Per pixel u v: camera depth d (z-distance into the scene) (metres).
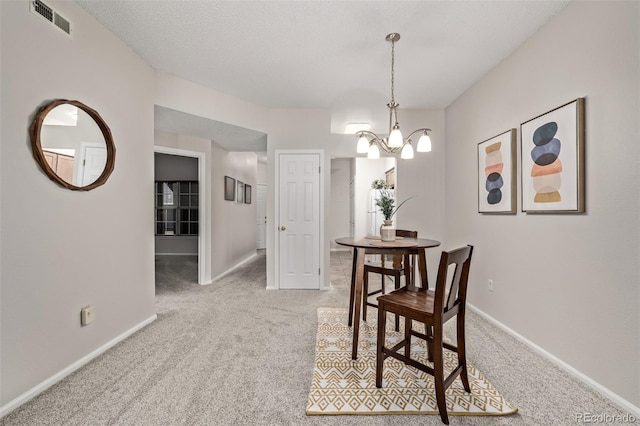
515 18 2.01
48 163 1.67
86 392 1.63
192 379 1.76
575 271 1.81
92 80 2.01
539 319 2.11
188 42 2.33
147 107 2.62
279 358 2.03
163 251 6.66
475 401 1.55
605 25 1.62
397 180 3.83
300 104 3.66
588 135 1.73
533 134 2.15
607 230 1.61
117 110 2.25
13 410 1.48
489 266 2.75
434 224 3.83
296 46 2.38
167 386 1.69
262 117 3.73
